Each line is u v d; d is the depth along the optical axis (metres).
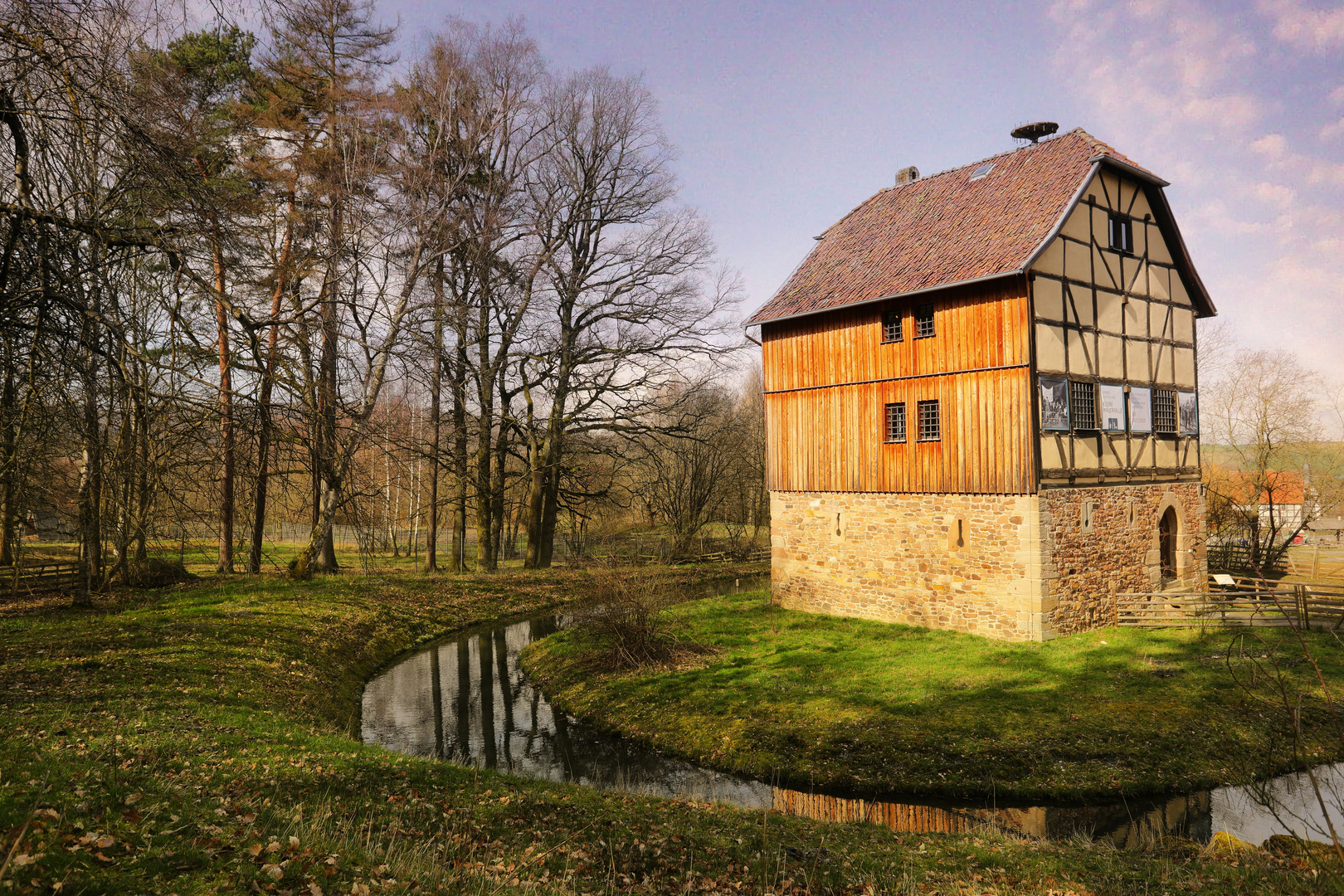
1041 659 15.23
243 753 9.06
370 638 19.98
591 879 6.88
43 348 7.08
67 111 7.11
